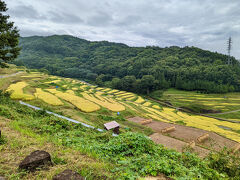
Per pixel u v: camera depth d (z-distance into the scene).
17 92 30.58
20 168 3.31
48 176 3.20
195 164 5.59
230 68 105.81
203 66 110.81
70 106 29.55
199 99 77.19
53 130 8.79
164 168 4.32
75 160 4.24
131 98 74.12
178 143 20.09
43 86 47.94
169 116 48.41
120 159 5.12
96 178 3.48
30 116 13.66
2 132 5.47
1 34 15.43
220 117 56.81
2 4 15.70
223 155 5.52
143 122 31.78
